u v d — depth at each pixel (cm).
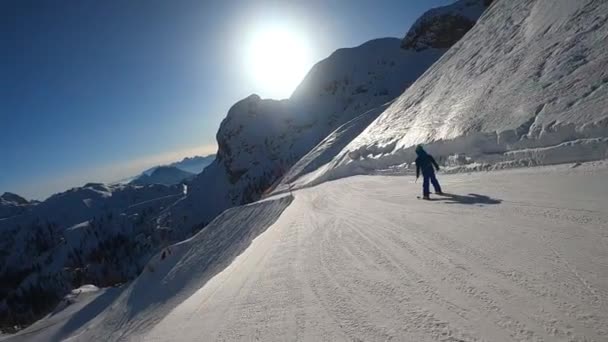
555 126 940
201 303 593
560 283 313
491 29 2658
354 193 1652
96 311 5988
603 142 756
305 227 1032
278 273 580
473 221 583
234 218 4169
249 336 369
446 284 370
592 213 468
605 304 268
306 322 365
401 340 286
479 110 1553
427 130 2066
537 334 252
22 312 13325
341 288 435
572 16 1444
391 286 402
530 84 1298
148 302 3556
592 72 1019
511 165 1027
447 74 2812
